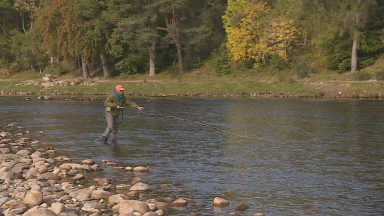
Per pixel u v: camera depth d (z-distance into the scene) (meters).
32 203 13.50
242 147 22.73
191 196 14.52
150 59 81.75
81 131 28.91
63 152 21.94
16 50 101.38
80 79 84.00
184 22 80.00
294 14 68.00
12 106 48.19
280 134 26.80
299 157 20.12
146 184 15.46
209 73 79.31
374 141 24.12
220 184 15.87
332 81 63.16
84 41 79.75
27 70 101.06
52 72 94.19
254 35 75.06
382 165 18.47
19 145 24.00
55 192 14.91
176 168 18.34
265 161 19.39
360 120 33.41
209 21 83.00
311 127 29.72
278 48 73.31
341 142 23.88
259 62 75.38
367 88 58.50
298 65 70.12
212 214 12.77
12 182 16.14
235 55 75.25
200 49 81.56
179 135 26.91
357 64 68.50
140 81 77.31
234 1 78.31
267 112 39.78
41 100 57.69
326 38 66.50
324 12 66.31
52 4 82.56
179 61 80.69
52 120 35.19
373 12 66.56
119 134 27.44
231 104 48.91
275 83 65.19
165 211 13.04
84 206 13.34
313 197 14.24
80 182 16.31
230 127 30.06
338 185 15.55
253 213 12.83
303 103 49.38
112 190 15.25
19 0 107.62
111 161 19.36
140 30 77.88
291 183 15.87
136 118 36.09
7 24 111.06
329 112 39.34
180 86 68.25
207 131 28.42
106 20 79.88
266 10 74.75
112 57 86.44
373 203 13.59
